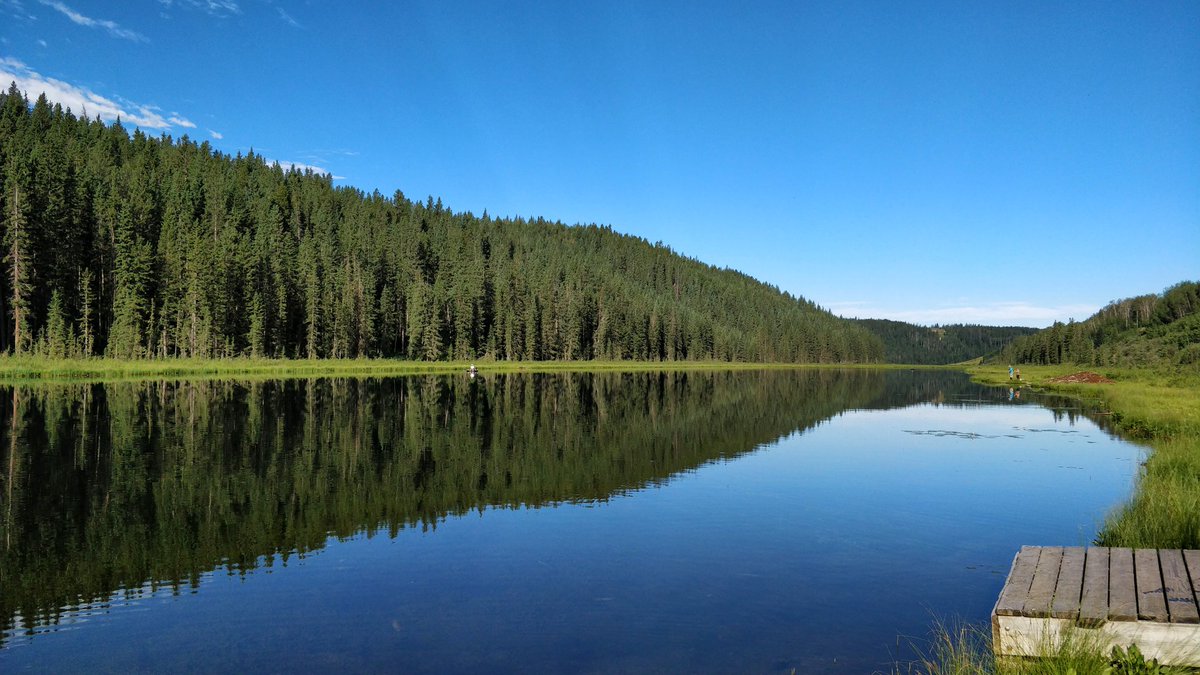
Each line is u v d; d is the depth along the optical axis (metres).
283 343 92.62
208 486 16.23
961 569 10.88
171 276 80.75
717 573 10.59
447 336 114.25
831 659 7.58
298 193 160.50
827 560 11.27
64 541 11.94
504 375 78.94
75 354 67.12
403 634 8.26
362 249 128.25
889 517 14.22
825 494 16.41
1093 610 6.90
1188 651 6.52
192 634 8.29
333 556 11.32
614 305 145.25
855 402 49.06
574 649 7.84
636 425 30.00
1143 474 18.19
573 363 120.25
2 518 13.30
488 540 12.31
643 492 16.45
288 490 15.95
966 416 38.53
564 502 15.31
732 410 39.25
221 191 123.88
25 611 9.00
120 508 14.17
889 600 9.48
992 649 7.21
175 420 27.92
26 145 105.56
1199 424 25.45
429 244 155.12
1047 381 79.88
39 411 30.17
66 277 74.94
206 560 11.05
